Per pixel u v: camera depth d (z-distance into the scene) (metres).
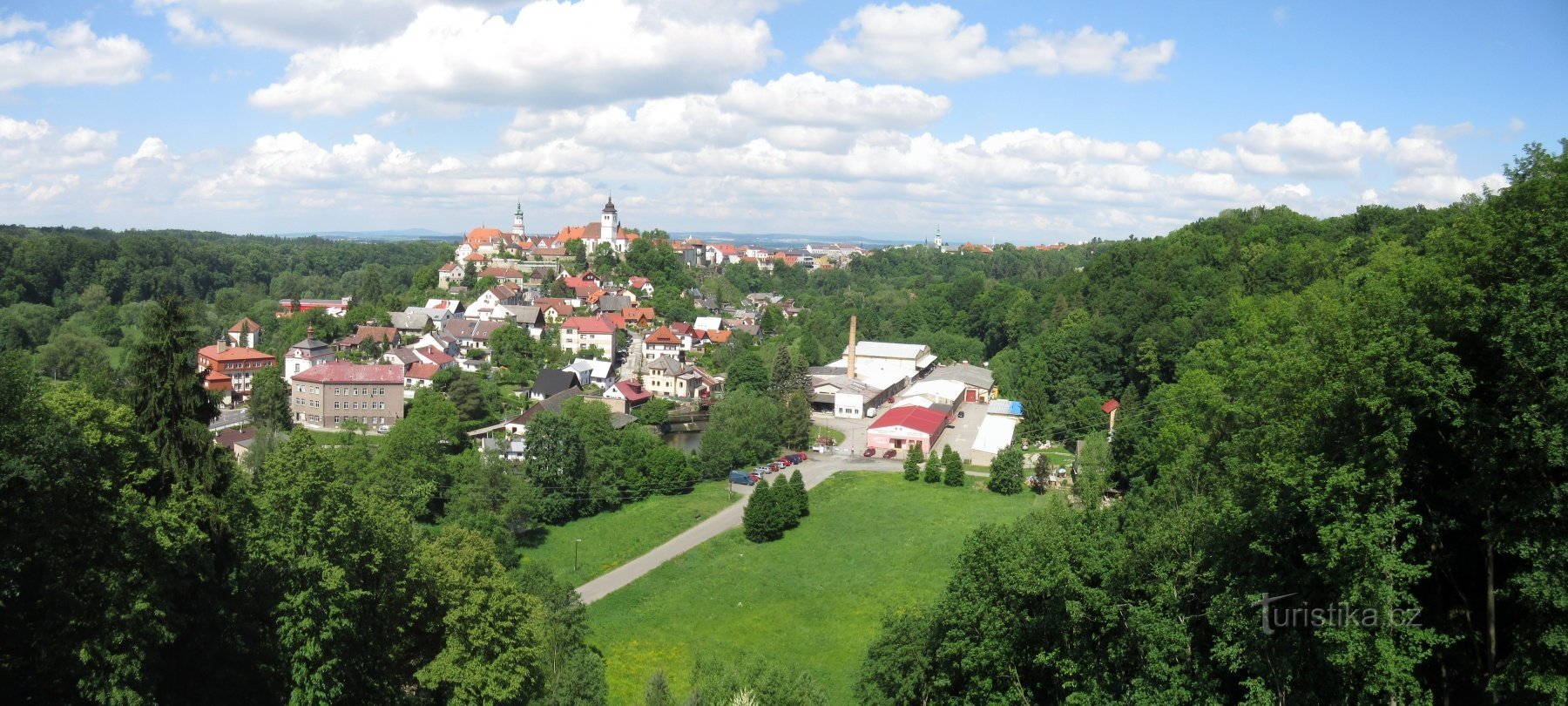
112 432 45.72
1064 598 42.25
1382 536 33.91
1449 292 36.59
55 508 40.75
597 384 178.00
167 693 43.16
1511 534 34.59
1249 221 189.38
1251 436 44.38
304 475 45.50
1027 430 143.62
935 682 48.50
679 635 80.44
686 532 107.12
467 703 50.16
